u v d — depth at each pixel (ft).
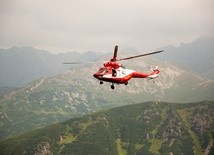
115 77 203.00
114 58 207.92
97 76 202.08
